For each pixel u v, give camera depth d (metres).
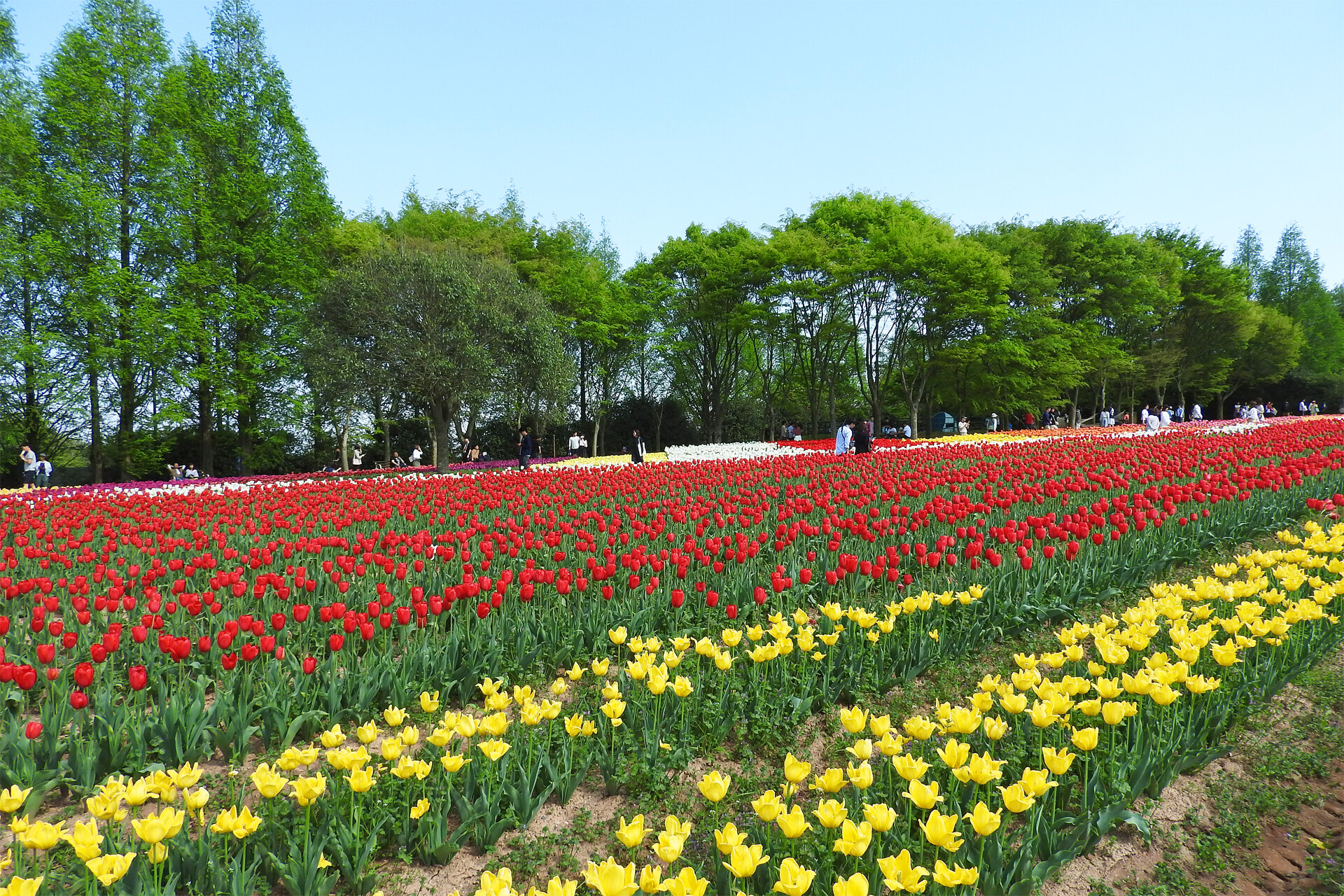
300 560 9.21
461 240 40.44
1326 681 5.41
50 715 4.76
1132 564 7.58
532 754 4.48
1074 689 4.08
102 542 10.76
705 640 5.02
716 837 2.95
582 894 3.61
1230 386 61.66
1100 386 53.72
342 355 24.11
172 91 31.12
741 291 41.03
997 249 45.22
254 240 33.53
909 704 5.43
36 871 3.58
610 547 9.45
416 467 38.28
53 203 28.91
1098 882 3.60
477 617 6.36
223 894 3.23
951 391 47.41
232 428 36.44
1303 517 9.70
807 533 9.26
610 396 48.00
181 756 4.54
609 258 50.88
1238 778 4.43
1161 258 51.41
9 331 29.62
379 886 3.63
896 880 2.74
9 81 27.39
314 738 5.11
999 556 7.10
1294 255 68.94
